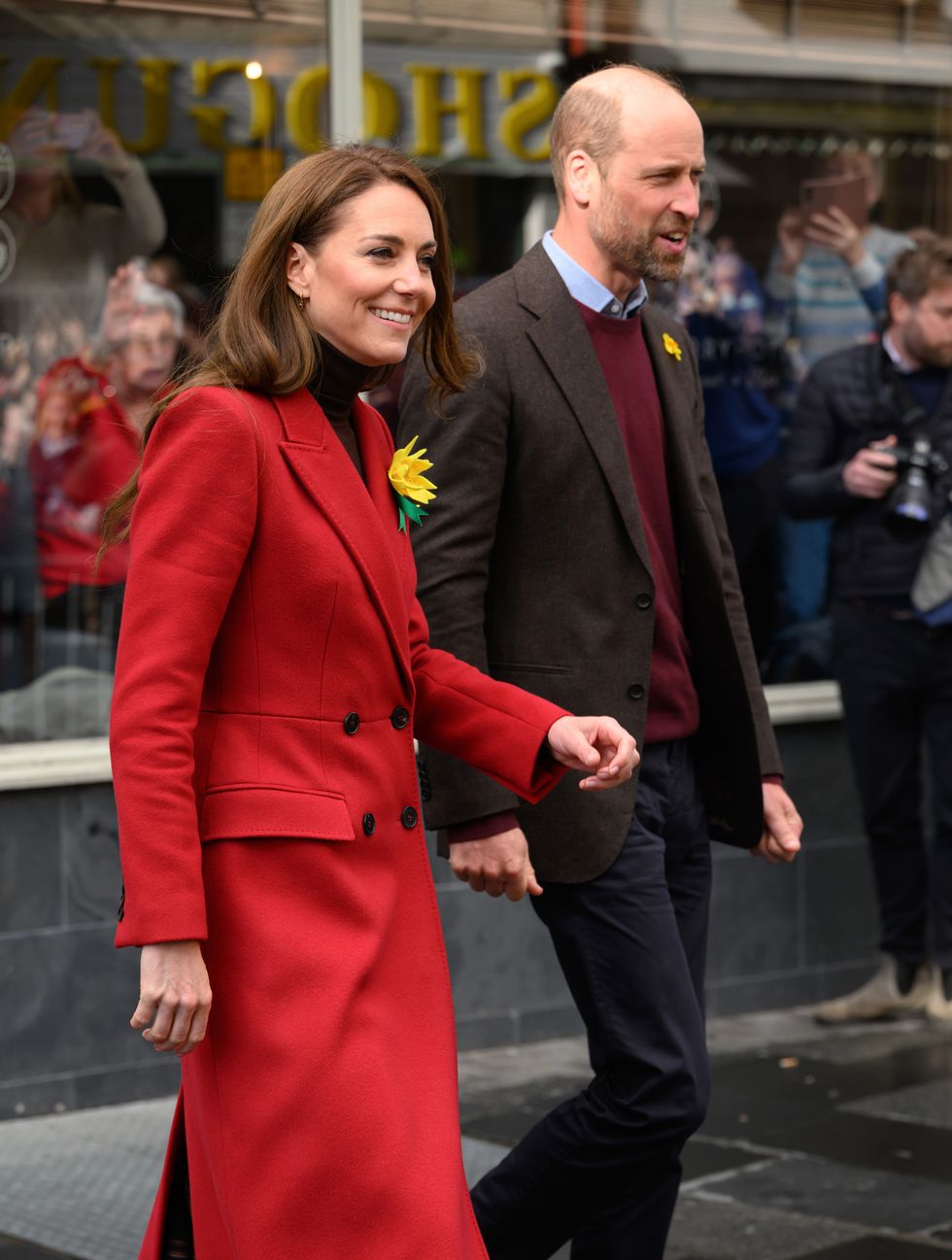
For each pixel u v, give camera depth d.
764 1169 11.05
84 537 12.86
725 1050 13.70
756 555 14.88
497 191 13.84
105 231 12.84
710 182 14.68
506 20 13.78
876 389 14.13
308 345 6.06
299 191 6.07
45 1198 10.48
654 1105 7.44
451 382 6.75
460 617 7.54
